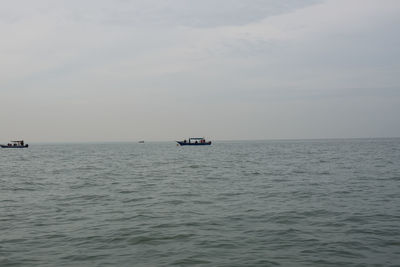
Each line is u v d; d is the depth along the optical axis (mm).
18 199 24078
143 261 11836
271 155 79625
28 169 49562
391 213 18312
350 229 15391
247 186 29500
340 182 30688
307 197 23469
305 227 15883
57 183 32906
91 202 22844
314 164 51125
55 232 15430
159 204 21922
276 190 26844
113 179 36125
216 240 14117
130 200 23484
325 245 13289
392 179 32125
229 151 110375
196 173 41656
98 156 90125
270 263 11578
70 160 72375
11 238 14531
